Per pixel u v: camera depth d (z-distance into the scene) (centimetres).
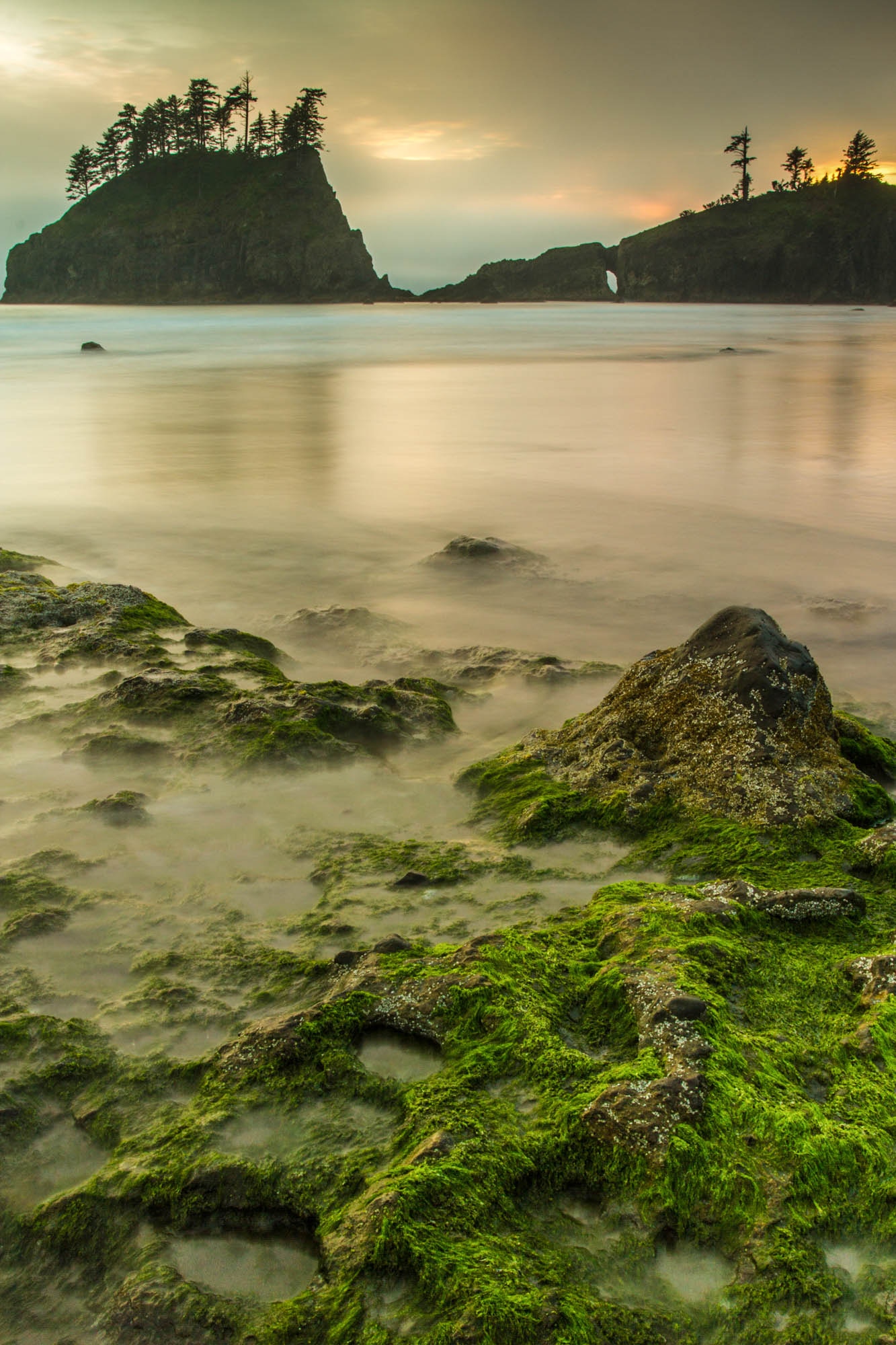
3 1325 263
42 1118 328
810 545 1301
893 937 404
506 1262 254
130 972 408
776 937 404
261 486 1700
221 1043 359
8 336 6794
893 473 1756
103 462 1922
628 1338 237
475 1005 351
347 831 537
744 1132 287
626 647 941
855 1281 250
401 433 2303
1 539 1350
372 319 10412
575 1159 288
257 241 17075
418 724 688
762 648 566
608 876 480
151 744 627
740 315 11644
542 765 595
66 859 499
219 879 486
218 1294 266
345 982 377
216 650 810
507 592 1113
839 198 18025
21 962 414
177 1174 295
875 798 520
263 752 606
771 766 523
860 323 9325
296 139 17812
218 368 4197
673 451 2030
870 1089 308
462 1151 285
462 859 498
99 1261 280
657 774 547
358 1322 245
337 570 1203
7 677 748
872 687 832
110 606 898
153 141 18662
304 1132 310
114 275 17850
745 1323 242
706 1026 329
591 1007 358
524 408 2778
